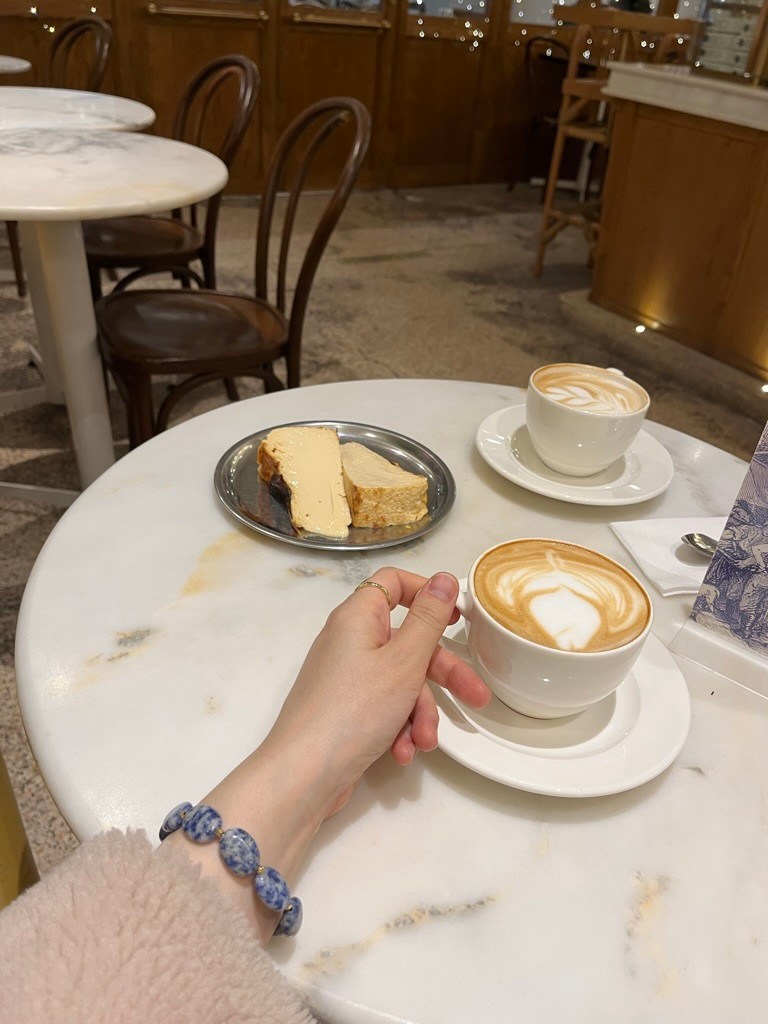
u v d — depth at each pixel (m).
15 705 1.33
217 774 0.49
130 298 1.76
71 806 0.46
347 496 0.76
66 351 1.57
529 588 0.53
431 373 2.77
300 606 0.64
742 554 0.59
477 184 5.45
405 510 0.75
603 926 0.43
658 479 0.85
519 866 0.46
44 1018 0.31
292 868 0.43
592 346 3.16
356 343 2.94
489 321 3.30
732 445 2.51
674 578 0.70
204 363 1.55
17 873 0.68
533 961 0.41
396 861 0.45
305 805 0.43
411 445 0.88
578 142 5.51
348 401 0.99
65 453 2.05
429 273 3.78
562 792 0.47
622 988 0.40
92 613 0.61
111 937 0.34
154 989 0.32
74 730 0.51
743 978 0.41
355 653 0.48
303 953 0.40
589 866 0.46
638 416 0.78
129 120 1.86
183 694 0.54
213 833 0.40
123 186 1.32
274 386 1.69
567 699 0.49
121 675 0.55
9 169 1.36
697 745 0.55
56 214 1.17
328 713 0.45
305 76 4.39
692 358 2.88
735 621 0.60
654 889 0.45
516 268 3.99
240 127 1.98
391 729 0.47
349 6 4.31
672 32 3.36
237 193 4.50
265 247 1.89
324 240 1.56
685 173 2.80
